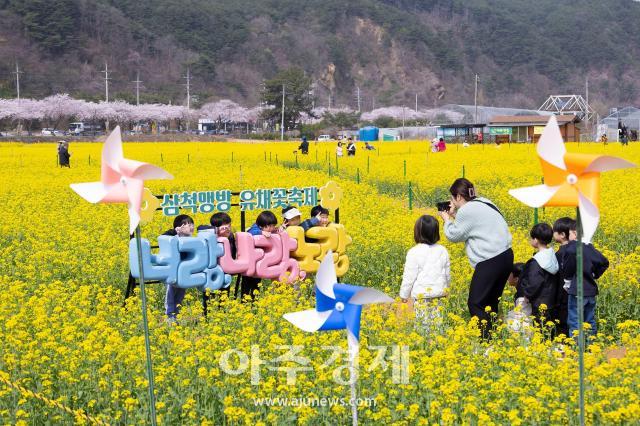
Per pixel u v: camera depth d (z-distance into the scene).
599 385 6.82
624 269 11.17
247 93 171.88
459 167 32.62
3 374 7.39
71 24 161.38
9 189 25.69
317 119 148.50
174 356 8.03
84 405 7.27
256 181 27.70
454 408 6.83
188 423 6.75
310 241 12.54
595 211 6.36
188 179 28.94
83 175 33.00
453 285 11.05
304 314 6.94
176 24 181.12
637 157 40.56
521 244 14.13
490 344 9.05
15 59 151.25
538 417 6.48
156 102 153.12
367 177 29.19
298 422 6.69
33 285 11.79
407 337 8.32
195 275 10.93
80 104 127.56
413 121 147.12
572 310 9.49
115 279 12.48
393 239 14.45
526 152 46.62
